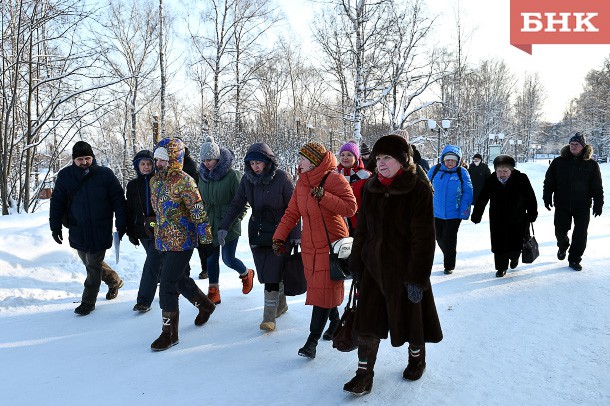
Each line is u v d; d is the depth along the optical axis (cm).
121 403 319
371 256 320
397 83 1989
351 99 2042
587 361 361
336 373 358
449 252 659
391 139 315
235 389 334
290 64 3584
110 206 532
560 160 661
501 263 627
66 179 522
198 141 2706
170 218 418
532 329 433
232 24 2308
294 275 437
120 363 386
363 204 332
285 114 3662
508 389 322
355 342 330
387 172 315
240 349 409
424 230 308
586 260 712
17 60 1040
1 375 371
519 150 6731
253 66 2469
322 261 388
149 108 2844
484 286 584
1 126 1069
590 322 444
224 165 536
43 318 509
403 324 318
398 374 350
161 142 424
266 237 440
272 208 444
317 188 378
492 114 4556
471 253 820
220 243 470
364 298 322
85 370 375
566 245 678
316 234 389
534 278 613
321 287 385
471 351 388
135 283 669
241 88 2469
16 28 1057
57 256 700
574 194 643
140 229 539
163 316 418
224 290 613
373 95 1933
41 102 1191
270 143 2852
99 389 342
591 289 550
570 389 320
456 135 2878
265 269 442
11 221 838
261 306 535
